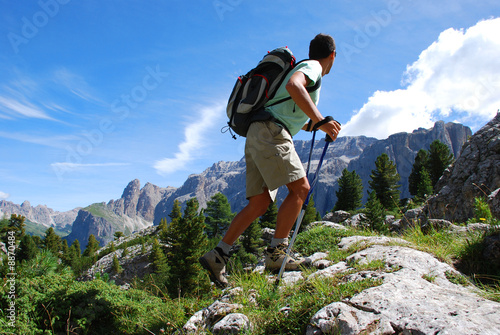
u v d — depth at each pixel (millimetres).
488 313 1948
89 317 4488
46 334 4035
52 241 87125
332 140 2732
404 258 3244
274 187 2717
